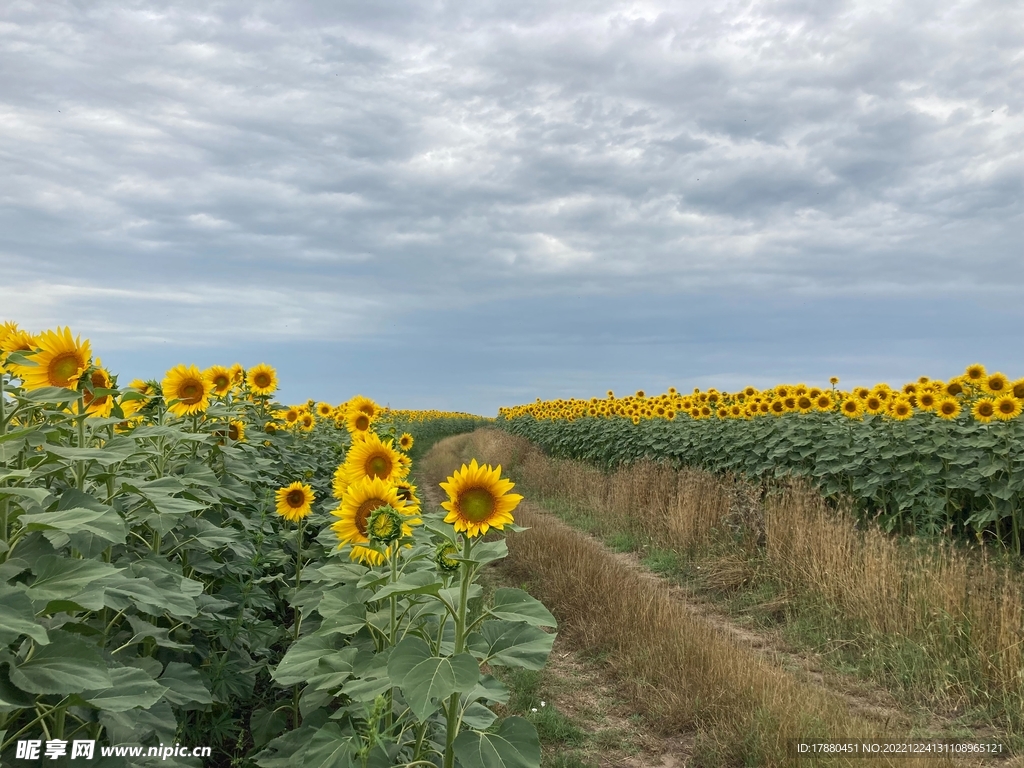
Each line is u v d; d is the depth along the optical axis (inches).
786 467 479.2
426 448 1259.2
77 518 105.7
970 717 225.8
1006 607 257.4
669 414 686.5
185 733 169.3
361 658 134.4
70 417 141.0
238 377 301.0
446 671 105.9
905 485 410.3
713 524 437.4
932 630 268.7
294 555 249.4
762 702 214.1
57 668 95.3
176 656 168.4
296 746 147.3
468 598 134.0
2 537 111.0
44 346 138.0
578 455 840.3
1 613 86.4
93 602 101.7
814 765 185.8
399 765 121.9
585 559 361.1
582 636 290.5
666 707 224.4
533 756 110.9
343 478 165.6
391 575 133.2
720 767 196.4
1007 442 374.0
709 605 351.3
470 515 121.6
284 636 211.9
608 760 204.5
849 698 243.8
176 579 141.9
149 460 190.1
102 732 130.0
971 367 446.0
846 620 299.4
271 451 298.0
